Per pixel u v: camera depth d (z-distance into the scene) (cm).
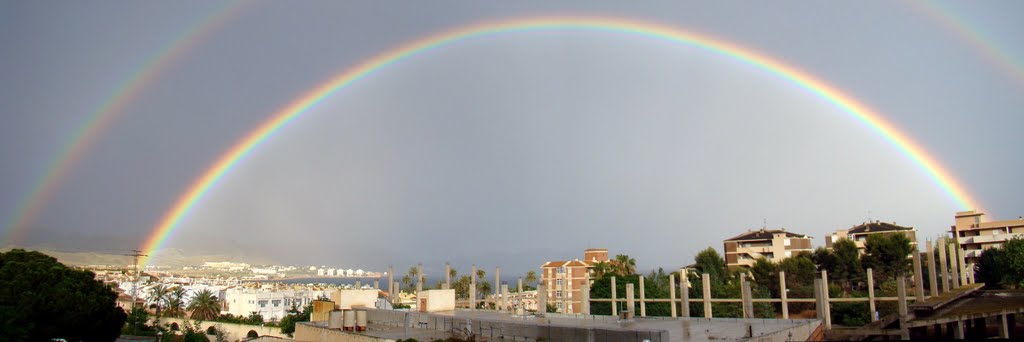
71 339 6003
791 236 15225
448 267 8281
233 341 12331
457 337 3791
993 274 10581
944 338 4916
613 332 2992
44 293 5688
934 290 6725
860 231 14588
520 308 6494
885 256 11588
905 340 4766
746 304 5422
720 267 12975
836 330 5138
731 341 3391
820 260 12312
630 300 6353
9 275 5731
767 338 3412
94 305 6147
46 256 6481
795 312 10619
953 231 14488
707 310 5869
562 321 5050
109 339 6625
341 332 4141
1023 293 6334
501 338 3638
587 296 6550
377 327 4616
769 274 11781
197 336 11206
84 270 6538
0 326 4566
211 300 14762
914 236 14112
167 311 15625
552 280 16112
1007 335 4806
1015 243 10219
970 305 5462
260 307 16862
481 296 15125
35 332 5503
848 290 11669
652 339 2878
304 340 4788
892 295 9481
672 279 6938
